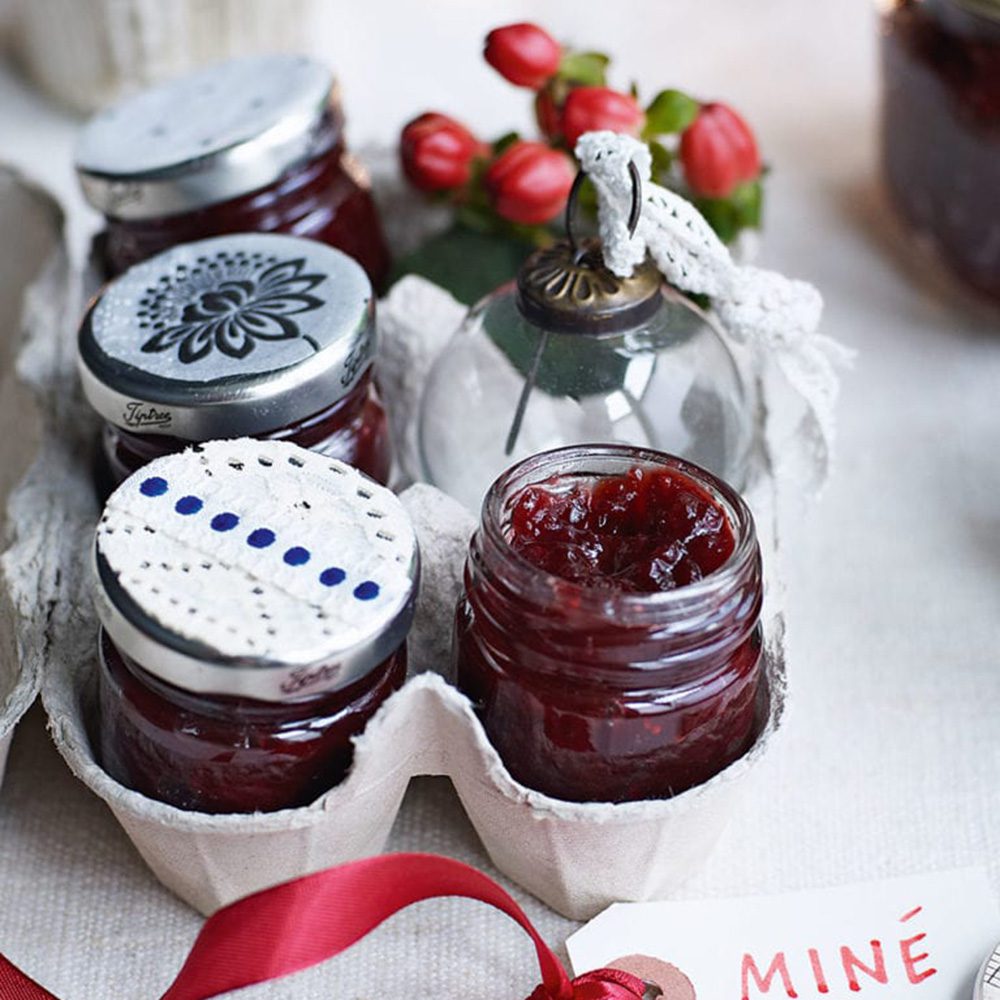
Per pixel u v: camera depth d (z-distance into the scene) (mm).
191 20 589
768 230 554
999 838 390
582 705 356
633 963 367
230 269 410
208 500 366
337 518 364
